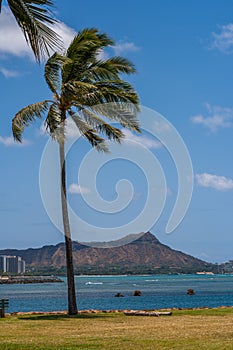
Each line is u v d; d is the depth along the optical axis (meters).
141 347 16.70
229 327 22.34
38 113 28.30
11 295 105.62
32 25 11.34
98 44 28.36
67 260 29.77
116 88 28.22
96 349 16.31
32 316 28.86
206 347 16.42
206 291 113.38
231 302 68.31
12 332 21.62
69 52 28.39
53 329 22.69
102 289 131.88
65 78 28.69
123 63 28.52
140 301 72.69
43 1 11.45
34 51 11.51
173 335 19.72
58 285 182.88
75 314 29.55
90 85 27.02
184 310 32.38
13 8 11.45
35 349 16.23
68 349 16.22
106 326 23.78
